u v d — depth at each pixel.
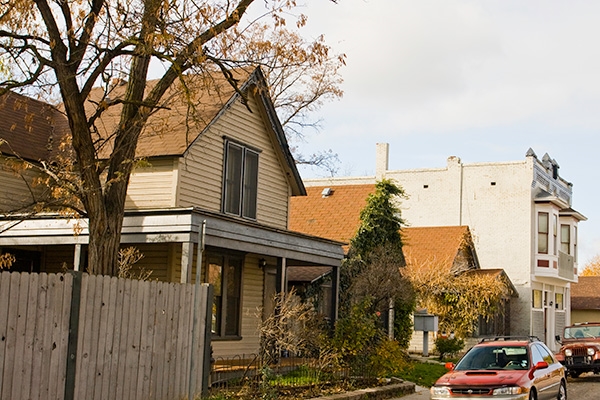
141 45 12.99
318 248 20.89
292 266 25.98
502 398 13.54
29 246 20.84
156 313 12.09
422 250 36.81
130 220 16.53
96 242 13.36
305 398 14.84
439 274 33.19
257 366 16.38
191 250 16.06
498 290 33.31
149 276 19.36
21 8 12.81
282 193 23.88
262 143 22.86
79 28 13.37
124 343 11.41
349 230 30.42
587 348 25.62
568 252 44.53
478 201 41.62
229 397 13.70
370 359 17.94
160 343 12.16
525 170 40.72
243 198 21.64
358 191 33.78
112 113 21.70
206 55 13.64
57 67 12.88
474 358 15.45
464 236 37.34
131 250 16.94
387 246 26.41
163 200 18.97
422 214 42.75
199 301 13.07
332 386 16.64
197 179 19.72
